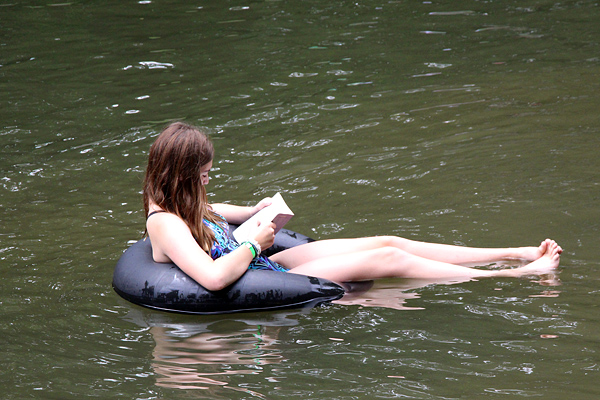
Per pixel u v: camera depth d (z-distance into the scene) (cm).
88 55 1655
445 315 629
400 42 1703
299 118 1245
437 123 1185
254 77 1485
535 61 1513
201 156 630
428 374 534
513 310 631
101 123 1250
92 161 1084
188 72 1527
